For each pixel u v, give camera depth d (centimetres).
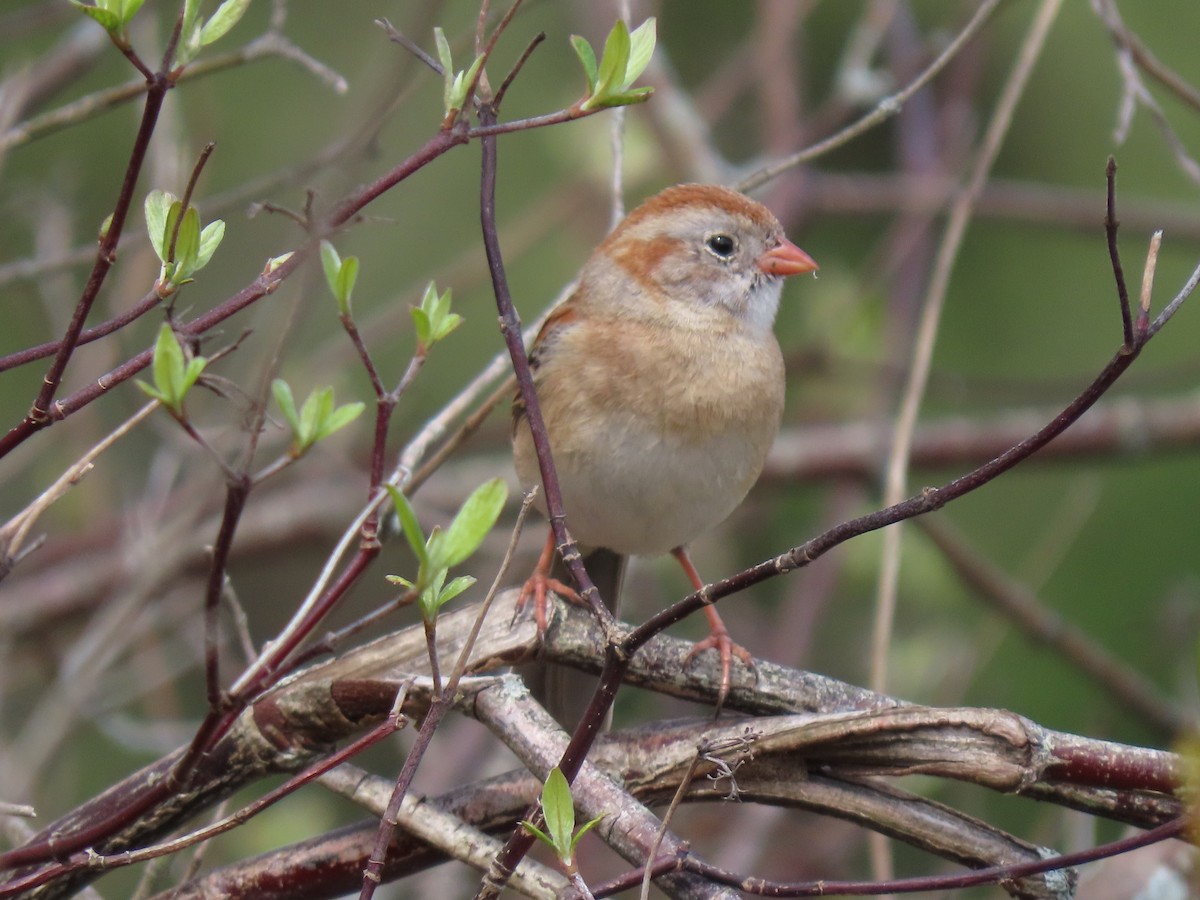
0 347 1124
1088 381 1111
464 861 523
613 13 1137
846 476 1151
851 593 1097
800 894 453
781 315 1291
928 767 512
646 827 487
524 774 555
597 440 763
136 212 957
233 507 391
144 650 1002
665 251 804
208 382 423
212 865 840
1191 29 1171
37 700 1084
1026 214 1144
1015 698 1069
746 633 1132
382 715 541
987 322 1216
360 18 1210
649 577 1151
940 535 983
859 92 1066
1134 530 1139
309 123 1173
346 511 1142
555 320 813
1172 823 436
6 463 1009
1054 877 508
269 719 546
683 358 780
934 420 1263
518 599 593
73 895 555
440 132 464
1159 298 1200
